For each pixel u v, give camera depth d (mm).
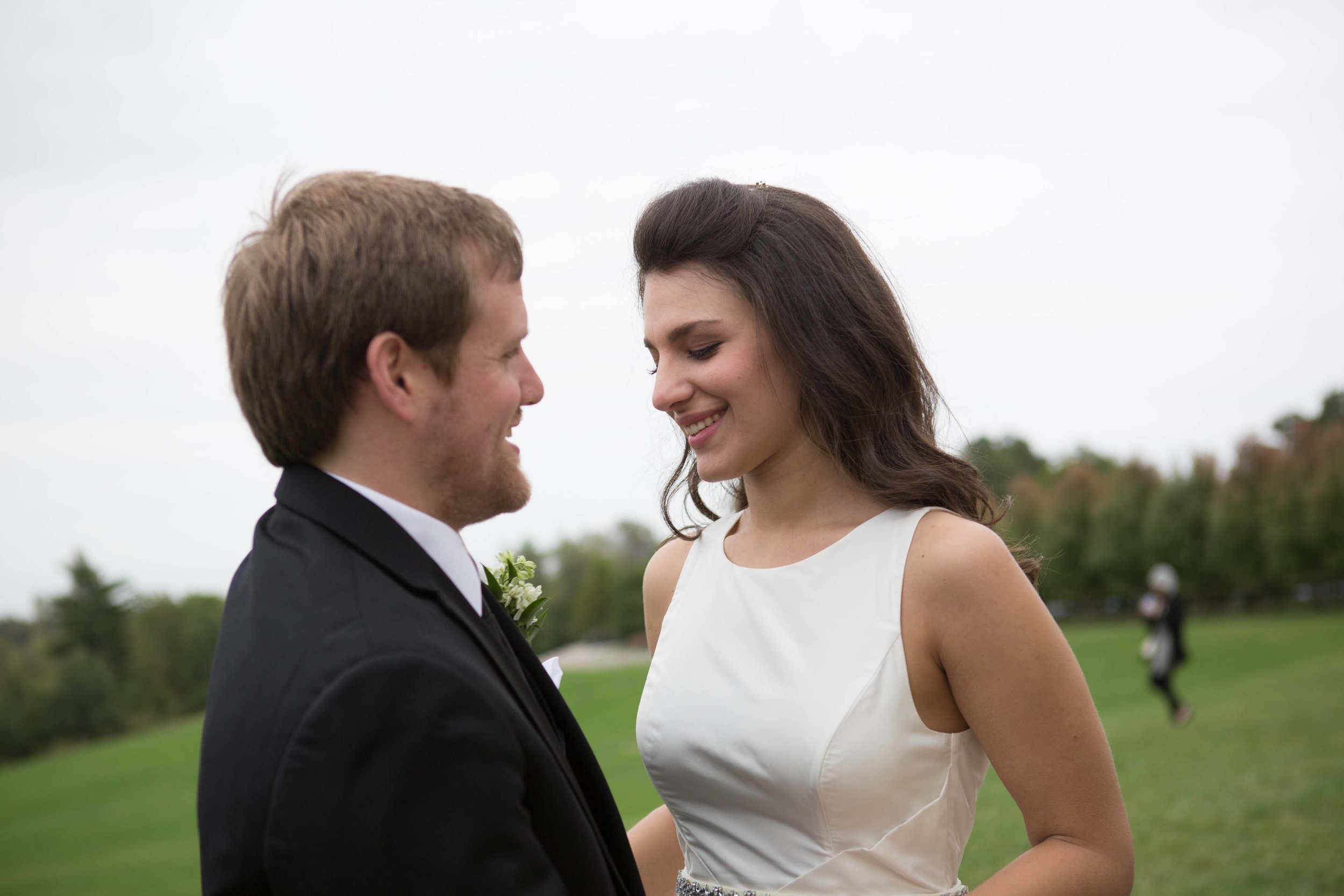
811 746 1748
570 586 56250
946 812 1810
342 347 1366
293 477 1441
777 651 1866
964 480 1928
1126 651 27062
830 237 1924
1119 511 48062
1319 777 8555
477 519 1541
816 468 1985
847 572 1861
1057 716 1675
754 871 1873
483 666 1329
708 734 1879
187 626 46375
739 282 1862
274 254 1386
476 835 1186
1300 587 43906
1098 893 1637
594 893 1384
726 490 2340
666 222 1907
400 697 1189
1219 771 9398
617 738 18125
